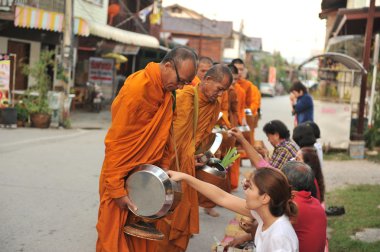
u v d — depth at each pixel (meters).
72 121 17.39
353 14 12.31
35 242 5.35
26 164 9.05
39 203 6.73
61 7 17.19
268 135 5.55
